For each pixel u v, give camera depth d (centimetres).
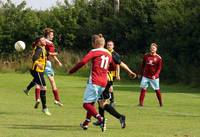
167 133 2355
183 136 2269
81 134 2266
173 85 7075
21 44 3922
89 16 9662
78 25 9575
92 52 2308
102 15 9681
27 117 2909
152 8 8612
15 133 2250
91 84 2312
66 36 9525
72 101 4169
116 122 2755
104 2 9731
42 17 9525
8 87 5572
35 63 3056
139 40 8719
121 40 9012
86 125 2423
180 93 5456
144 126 2608
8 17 9394
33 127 2480
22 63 8819
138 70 7856
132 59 8206
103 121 2342
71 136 2198
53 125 2575
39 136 2183
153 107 3791
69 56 8912
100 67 2309
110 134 2281
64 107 3616
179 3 7869
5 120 2745
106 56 2320
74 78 7594
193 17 7350
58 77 7750
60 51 9400
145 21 8619
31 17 9338
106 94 2434
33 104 3750
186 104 4103
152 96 4884
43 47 3108
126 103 4094
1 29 9250
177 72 7269
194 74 6931
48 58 3625
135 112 3372
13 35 9294
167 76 7494
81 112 3269
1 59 9181
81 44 9612
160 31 7875
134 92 5272
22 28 9294
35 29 9300
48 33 3588
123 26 8919
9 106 3550
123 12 9038
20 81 6538
